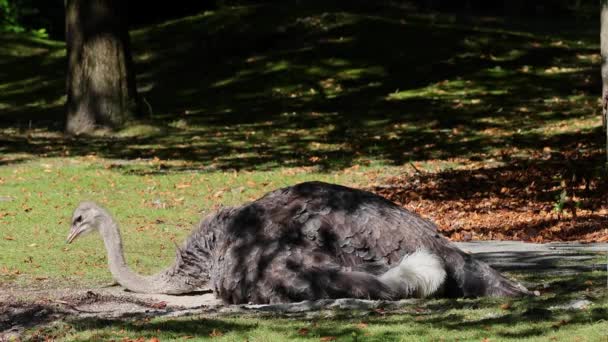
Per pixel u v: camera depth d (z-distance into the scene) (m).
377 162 34.50
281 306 12.88
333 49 51.88
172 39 56.38
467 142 37.12
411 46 51.81
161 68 52.38
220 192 29.52
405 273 13.02
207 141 38.59
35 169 32.81
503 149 35.78
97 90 40.66
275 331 11.37
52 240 22.09
